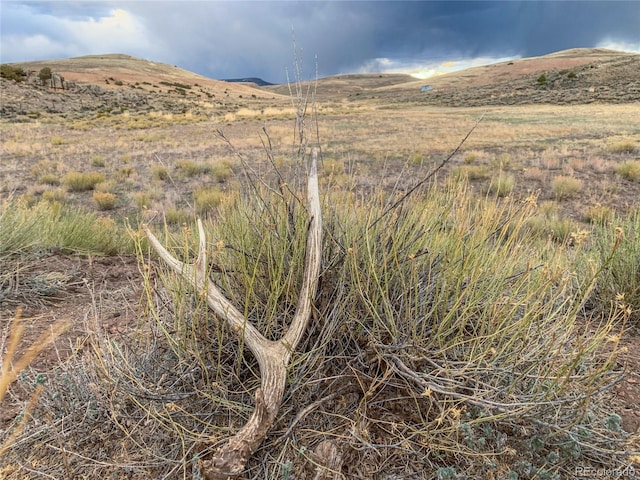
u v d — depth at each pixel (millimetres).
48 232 5055
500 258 2174
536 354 1915
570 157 15133
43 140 25469
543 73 78625
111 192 12391
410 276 2080
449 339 2016
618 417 1816
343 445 1688
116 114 49062
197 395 1869
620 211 8812
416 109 56219
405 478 1622
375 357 1837
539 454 1724
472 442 1651
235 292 2236
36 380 2027
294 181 2242
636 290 3105
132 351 2066
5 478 1670
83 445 1791
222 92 107688
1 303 3391
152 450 1733
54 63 113438
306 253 1978
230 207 2566
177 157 18562
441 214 2514
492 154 16344
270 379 1682
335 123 33562
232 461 1480
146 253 5336
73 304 3557
